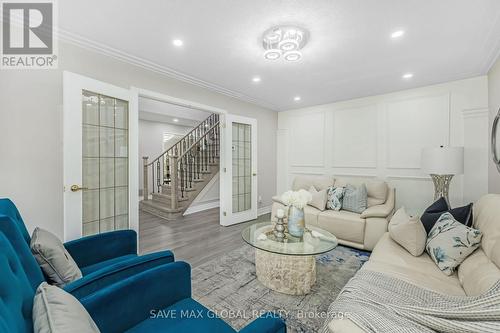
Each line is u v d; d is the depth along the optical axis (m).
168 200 4.90
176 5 1.75
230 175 4.04
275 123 5.18
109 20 1.95
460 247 1.56
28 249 1.05
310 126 4.73
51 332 0.60
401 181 3.68
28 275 0.97
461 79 3.17
